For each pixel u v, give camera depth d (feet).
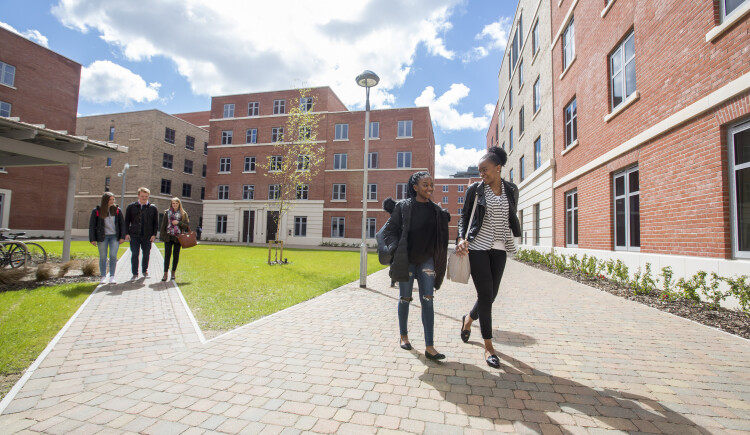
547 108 48.47
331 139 110.01
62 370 9.66
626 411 7.72
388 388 8.79
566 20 41.22
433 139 132.67
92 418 7.27
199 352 11.21
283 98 114.52
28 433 6.69
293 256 56.75
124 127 120.16
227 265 36.99
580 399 8.29
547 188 47.52
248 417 7.36
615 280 27.07
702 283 18.29
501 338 13.15
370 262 48.55
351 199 106.73
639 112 26.00
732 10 17.93
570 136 41.39
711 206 19.10
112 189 119.34
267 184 112.57
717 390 8.80
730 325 14.96
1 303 16.71
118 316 15.34
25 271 23.88
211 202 116.26
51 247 50.93
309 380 9.20
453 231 225.15
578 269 33.47
